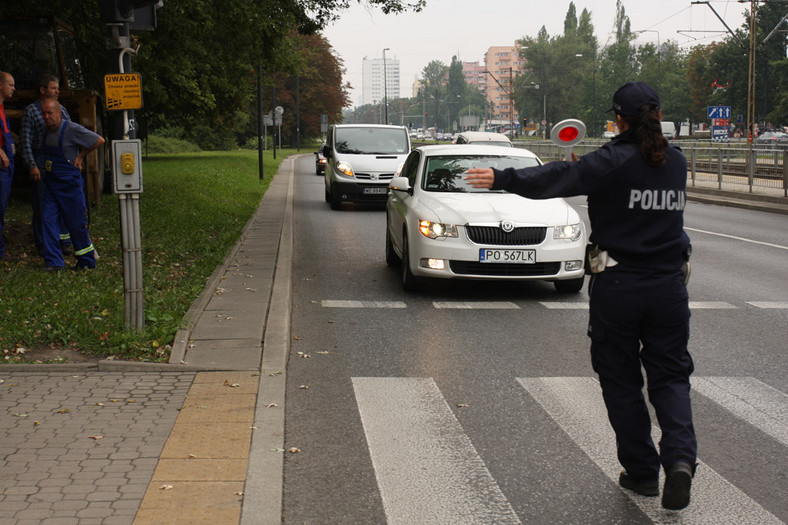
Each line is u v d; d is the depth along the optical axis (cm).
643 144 384
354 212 2078
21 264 959
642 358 407
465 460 461
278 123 5359
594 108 12912
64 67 1423
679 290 391
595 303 402
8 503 380
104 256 1060
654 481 415
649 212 388
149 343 644
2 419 494
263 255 1180
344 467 447
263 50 1964
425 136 14288
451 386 604
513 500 409
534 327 804
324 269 1160
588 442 491
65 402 529
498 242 928
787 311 884
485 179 385
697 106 10406
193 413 515
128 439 467
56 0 1414
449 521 385
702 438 502
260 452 457
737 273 1136
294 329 786
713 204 2422
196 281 930
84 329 664
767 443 494
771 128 9050
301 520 383
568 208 984
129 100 658
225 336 693
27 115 916
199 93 2661
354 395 579
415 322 822
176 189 2206
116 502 384
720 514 395
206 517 372
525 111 14600
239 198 2214
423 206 972
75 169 937
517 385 608
